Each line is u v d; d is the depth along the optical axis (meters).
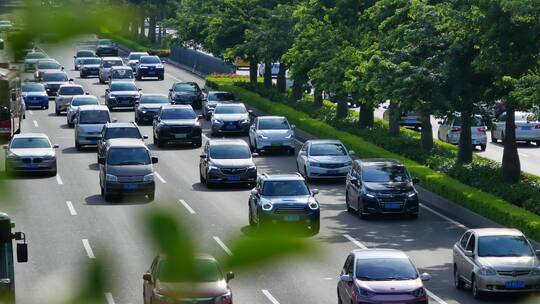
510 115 90.94
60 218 84.81
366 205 84.81
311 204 78.38
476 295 57.28
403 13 105.69
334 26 132.38
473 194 85.62
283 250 8.29
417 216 86.88
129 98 174.12
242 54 175.12
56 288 9.03
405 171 87.75
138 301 54.56
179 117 135.88
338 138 125.62
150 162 95.25
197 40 189.25
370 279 52.31
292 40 164.38
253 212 79.62
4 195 9.80
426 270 65.75
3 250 31.44
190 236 8.11
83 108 132.62
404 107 92.75
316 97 155.25
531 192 83.56
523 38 77.56
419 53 94.81
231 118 144.75
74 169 115.06
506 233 59.44
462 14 81.94
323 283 60.91
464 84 89.69
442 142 120.94
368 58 109.62
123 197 93.94
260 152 128.88
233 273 8.23
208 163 103.31
